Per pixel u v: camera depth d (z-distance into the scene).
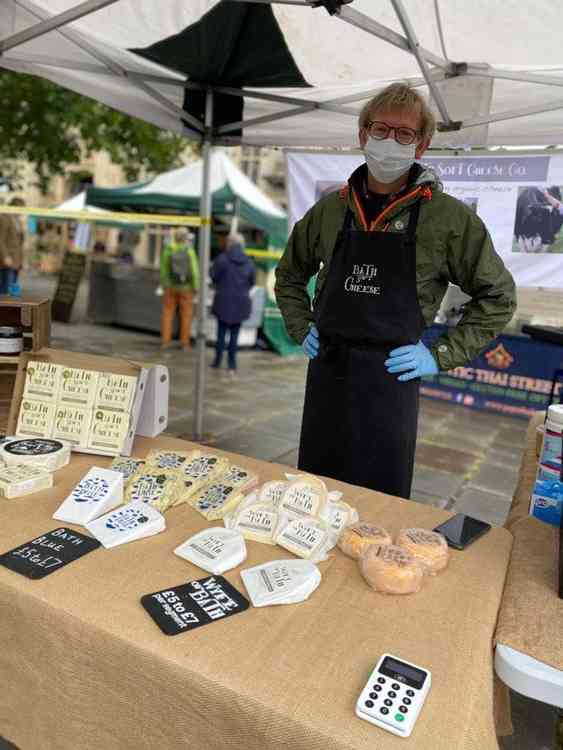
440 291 1.79
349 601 1.02
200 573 1.07
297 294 2.07
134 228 13.00
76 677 0.93
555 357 5.72
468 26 2.26
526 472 1.81
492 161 3.31
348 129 3.54
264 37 2.71
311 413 1.88
